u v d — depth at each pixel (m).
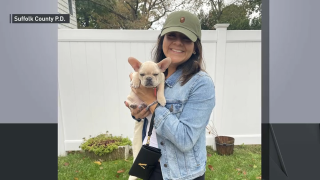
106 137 4.56
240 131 4.89
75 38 4.48
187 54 1.72
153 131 1.71
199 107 1.56
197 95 1.58
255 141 4.89
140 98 1.72
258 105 4.84
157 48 2.07
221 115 4.82
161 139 1.64
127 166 4.02
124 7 12.09
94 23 12.15
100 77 4.62
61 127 4.61
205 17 11.06
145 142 1.79
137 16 12.34
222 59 4.67
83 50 4.54
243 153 4.62
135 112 1.75
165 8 11.98
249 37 4.64
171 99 1.65
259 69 4.76
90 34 4.49
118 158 4.34
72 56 4.54
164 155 1.63
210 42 4.66
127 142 4.45
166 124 1.52
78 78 4.59
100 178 3.72
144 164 1.65
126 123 4.75
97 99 4.66
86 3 11.54
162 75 1.75
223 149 4.52
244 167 4.06
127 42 4.56
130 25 12.19
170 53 1.77
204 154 1.70
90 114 4.68
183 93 1.62
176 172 1.60
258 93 4.81
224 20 10.43
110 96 4.67
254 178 3.62
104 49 4.56
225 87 4.79
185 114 1.57
